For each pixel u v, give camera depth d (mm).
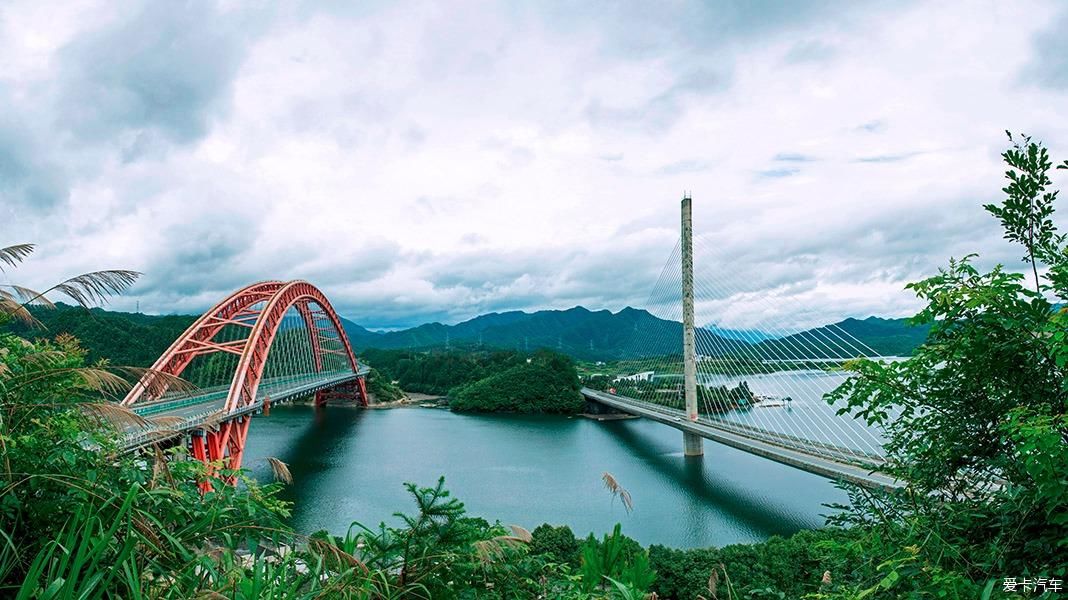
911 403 4266
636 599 4598
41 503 3924
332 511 40531
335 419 99500
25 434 4184
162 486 4418
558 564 6840
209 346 51969
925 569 3641
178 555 4160
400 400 128750
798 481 48844
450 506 5168
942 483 4203
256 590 3658
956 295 3727
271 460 5727
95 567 3406
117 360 47312
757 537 34500
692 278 64500
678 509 40438
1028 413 3387
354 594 4117
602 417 101062
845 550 4332
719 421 60375
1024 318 3580
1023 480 3699
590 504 42250
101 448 4645
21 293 4488
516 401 110250
